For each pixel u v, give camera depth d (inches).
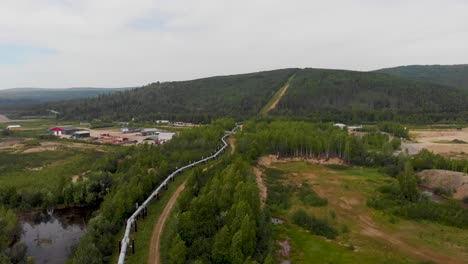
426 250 2217.0
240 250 1758.1
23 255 2084.2
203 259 1774.1
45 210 3026.6
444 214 2719.0
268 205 2982.3
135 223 2289.6
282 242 2284.7
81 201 3110.2
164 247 1978.3
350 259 2080.5
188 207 2340.1
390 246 2268.7
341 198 3223.4
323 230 2480.3
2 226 2297.0
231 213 2057.1
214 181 2667.3
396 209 2854.3
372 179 3892.7
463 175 3582.7
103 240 2064.5
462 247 2257.6
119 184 3110.2
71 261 1914.4
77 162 4746.6
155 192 2940.5
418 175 3919.8
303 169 4352.9
